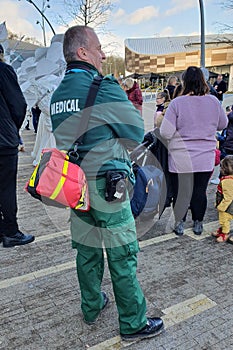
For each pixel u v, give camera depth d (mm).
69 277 2236
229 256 2543
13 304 1959
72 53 1422
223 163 2744
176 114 2504
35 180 1354
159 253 2578
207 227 3086
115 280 1551
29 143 7867
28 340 1678
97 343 1654
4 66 2361
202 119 2529
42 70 4949
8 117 2408
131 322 1614
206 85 2539
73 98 1363
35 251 2602
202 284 2162
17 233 2723
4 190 2564
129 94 4273
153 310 1898
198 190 2770
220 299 2002
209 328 1754
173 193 2742
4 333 1726
